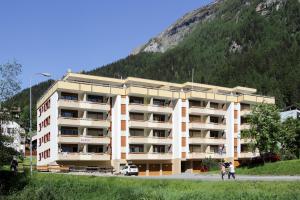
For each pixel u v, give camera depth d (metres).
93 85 87.31
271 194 35.59
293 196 34.12
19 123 61.12
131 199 43.34
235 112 104.88
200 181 45.47
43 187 52.47
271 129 73.81
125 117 90.62
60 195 49.94
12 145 60.09
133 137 90.94
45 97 92.50
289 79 177.75
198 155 97.75
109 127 89.38
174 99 97.62
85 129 86.62
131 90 90.56
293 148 82.00
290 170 58.50
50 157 85.19
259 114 74.69
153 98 95.81
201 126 99.50
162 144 95.44
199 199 38.38
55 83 85.12
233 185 40.94
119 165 88.50
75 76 90.56
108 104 89.25
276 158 73.94
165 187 45.72
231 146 103.12
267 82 186.25
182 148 96.25
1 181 58.28
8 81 58.47
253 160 75.88
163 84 102.06
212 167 93.19
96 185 51.75
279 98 167.50
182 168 98.88
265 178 49.31
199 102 101.88
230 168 50.88
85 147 86.12
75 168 80.56
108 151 88.69
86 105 86.06
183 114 97.44
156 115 96.44
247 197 35.88
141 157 91.31
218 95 102.56
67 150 84.81
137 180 50.59
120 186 49.50
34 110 158.62
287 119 88.69
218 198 37.50
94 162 88.00
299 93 168.38
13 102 59.88
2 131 59.09
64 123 83.56
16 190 54.69
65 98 85.56
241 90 114.25
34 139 130.25
